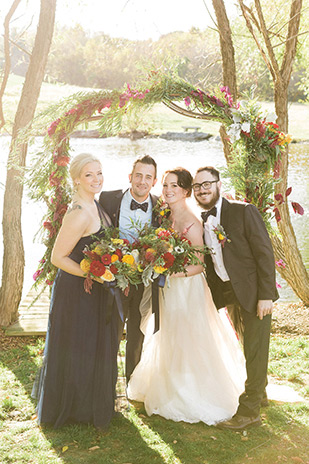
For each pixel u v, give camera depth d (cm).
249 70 762
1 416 369
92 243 347
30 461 315
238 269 346
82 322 347
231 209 350
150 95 382
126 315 377
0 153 1255
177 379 367
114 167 2056
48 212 396
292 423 364
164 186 367
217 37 677
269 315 352
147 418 370
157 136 3278
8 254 575
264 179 387
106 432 348
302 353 498
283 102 602
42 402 353
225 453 323
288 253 647
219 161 2206
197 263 352
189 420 361
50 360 350
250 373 354
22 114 539
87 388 348
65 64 2833
